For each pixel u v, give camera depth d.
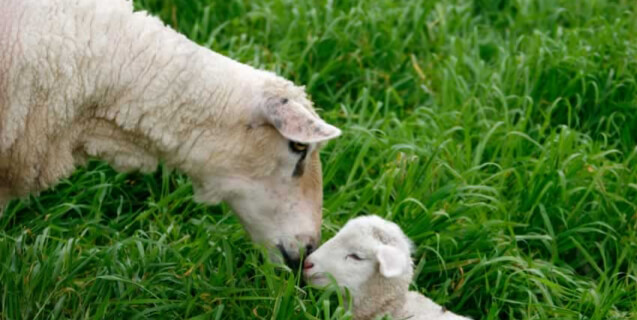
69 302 7.11
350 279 7.18
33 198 8.59
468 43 10.88
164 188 8.73
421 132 9.55
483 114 9.59
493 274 7.97
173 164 7.25
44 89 6.74
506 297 7.93
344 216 8.57
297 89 7.11
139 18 7.09
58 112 6.83
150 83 6.96
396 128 9.48
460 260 8.12
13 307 6.89
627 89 10.05
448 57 10.62
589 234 8.62
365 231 7.20
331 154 9.02
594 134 9.94
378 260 6.88
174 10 10.84
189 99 7.00
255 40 10.78
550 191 8.67
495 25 11.57
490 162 8.94
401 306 7.28
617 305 7.96
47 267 7.08
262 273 7.38
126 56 6.93
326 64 10.52
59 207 8.41
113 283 7.27
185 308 7.20
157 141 7.09
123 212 8.76
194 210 8.46
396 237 7.23
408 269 7.21
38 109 6.78
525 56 10.38
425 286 8.09
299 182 7.27
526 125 9.81
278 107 6.87
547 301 7.71
